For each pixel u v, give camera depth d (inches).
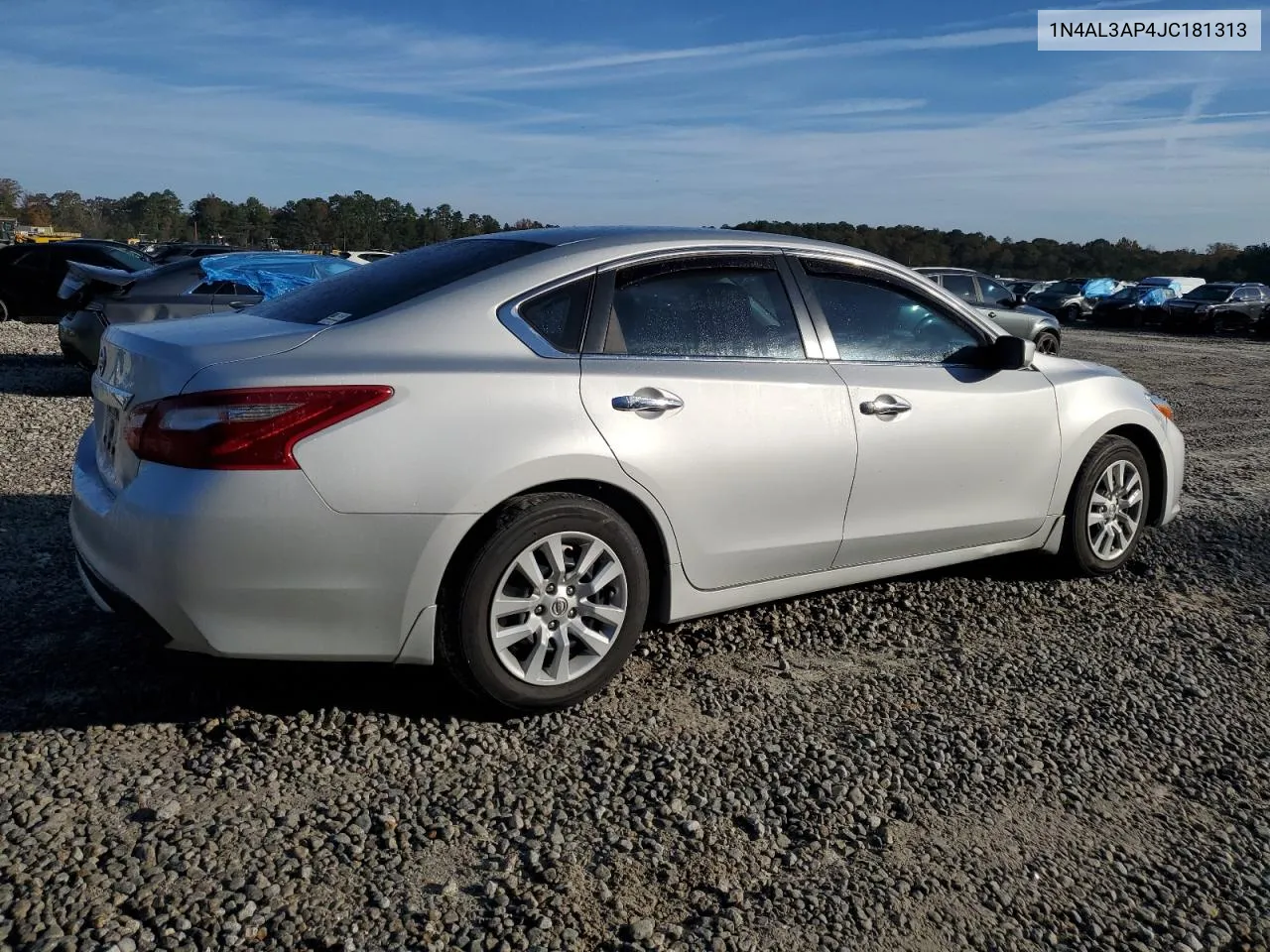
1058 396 182.5
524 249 145.3
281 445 116.0
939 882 103.8
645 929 94.1
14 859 99.7
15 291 632.4
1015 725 137.9
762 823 112.2
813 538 154.6
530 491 131.0
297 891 97.7
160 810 108.8
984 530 176.1
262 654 120.3
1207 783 125.3
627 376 136.6
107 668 142.2
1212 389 563.8
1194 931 98.2
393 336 127.9
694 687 145.6
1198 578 201.8
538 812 113.0
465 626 125.7
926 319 171.9
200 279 392.2
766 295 154.7
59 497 229.8
